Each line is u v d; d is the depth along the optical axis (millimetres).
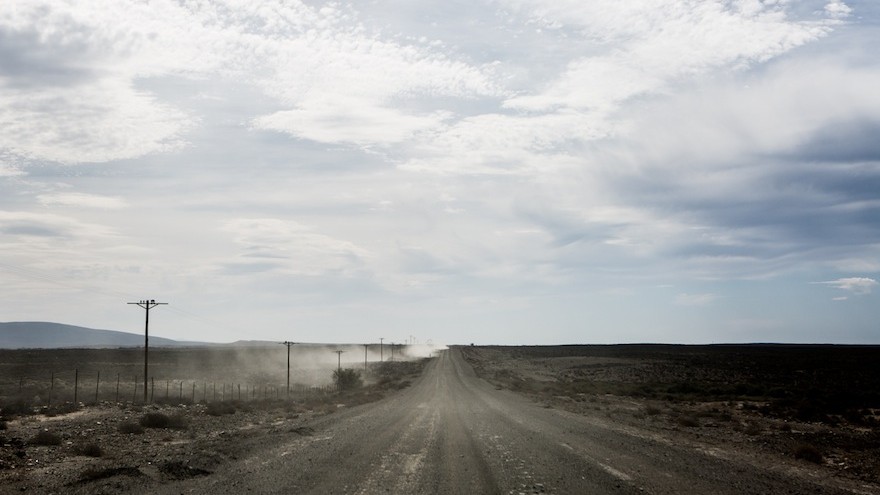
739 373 93750
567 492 14180
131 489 13953
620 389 66188
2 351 141125
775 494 14297
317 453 19781
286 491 13852
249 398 58688
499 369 126938
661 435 26969
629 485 14938
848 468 19453
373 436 24797
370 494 13820
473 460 18797
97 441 24453
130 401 48781
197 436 27062
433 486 14797
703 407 46844
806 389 62469
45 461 18984
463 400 49938
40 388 62000
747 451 22562
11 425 29688
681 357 148250
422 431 26906
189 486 14305
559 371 119438
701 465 18266
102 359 126188
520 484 15078
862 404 46406
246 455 19203
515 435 25469
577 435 25609
